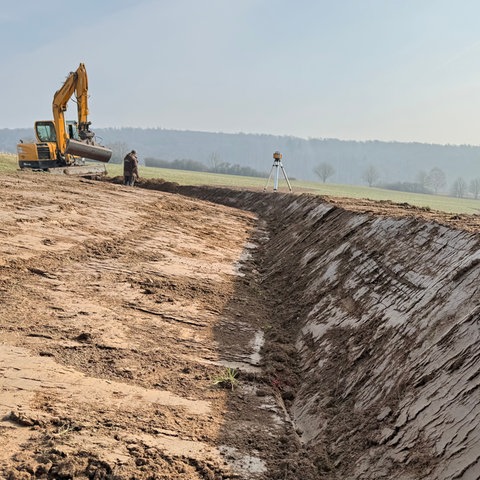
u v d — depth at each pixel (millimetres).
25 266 8484
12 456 4000
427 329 4902
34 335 6238
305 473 4270
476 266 5074
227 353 6828
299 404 5676
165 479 4016
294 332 7805
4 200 12867
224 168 113250
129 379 5625
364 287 7102
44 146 26031
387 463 3879
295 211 18578
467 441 3402
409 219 8023
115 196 17812
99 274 8945
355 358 5648
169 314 7840
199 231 15164
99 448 4250
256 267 12445
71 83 25672
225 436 4793
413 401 4188
